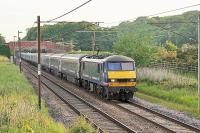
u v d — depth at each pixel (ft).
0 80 220.02
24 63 605.73
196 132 105.91
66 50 474.49
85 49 463.01
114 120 120.06
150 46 251.60
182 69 272.72
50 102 164.45
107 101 171.42
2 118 92.99
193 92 179.63
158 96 187.21
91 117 128.88
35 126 88.79
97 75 184.75
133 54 247.09
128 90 172.35
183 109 147.95
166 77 219.00
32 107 107.76
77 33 469.98
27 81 246.68
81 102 165.99
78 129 92.89
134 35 253.44
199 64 144.25
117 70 171.83
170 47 366.84
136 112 140.56
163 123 119.14
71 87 235.40
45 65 412.57
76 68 237.66
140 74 233.14
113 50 256.93
